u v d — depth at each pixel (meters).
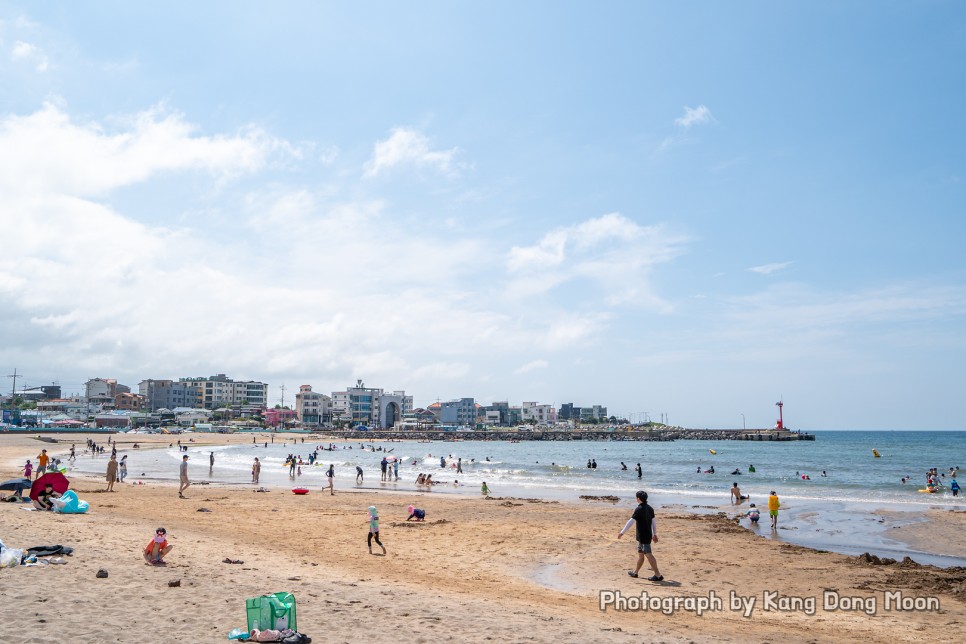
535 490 48.31
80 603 10.44
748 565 19.97
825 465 90.75
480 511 32.78
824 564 20.30
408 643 9.45
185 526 23.25
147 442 132.00
